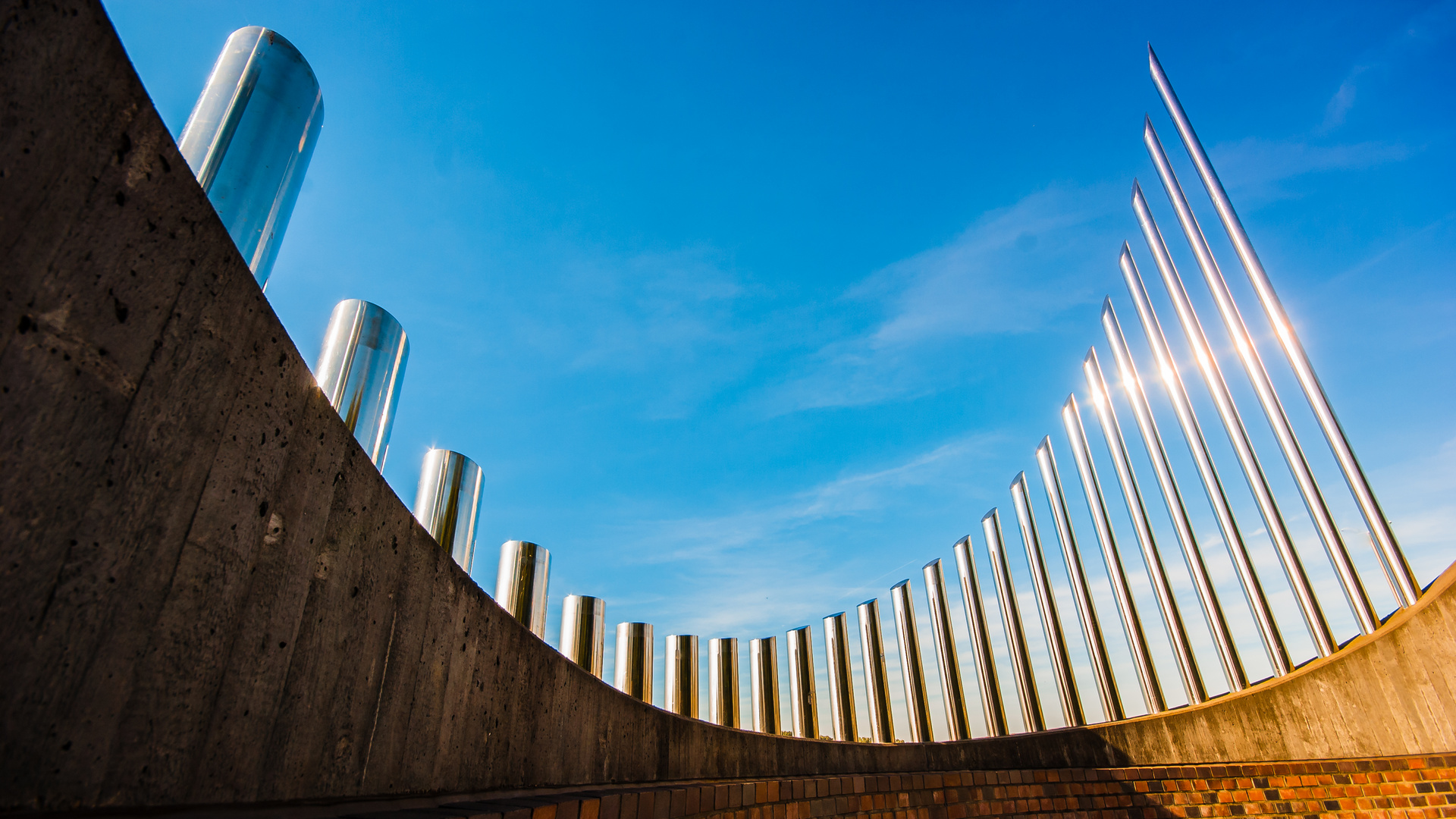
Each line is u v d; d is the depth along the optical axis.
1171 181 9.73
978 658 8.32
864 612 8.38
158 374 1.64
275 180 2.77
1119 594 8.54
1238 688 7.76
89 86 1.46
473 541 4.54
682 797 4.56
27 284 1.31
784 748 7.11
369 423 3.42
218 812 1.78
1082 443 9.47
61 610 1.38
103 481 1.49
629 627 6.65
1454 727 6.85
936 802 6.88
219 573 1.84
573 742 4.46
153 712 1.60
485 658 3.53
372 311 3.54
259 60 2.77
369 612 2.59
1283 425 8.21
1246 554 8.23
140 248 1.59
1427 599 7.16
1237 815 7.12
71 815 1.37
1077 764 7.47
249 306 1.97
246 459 1.95
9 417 1.27
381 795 2.57
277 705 2.05
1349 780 7.06
